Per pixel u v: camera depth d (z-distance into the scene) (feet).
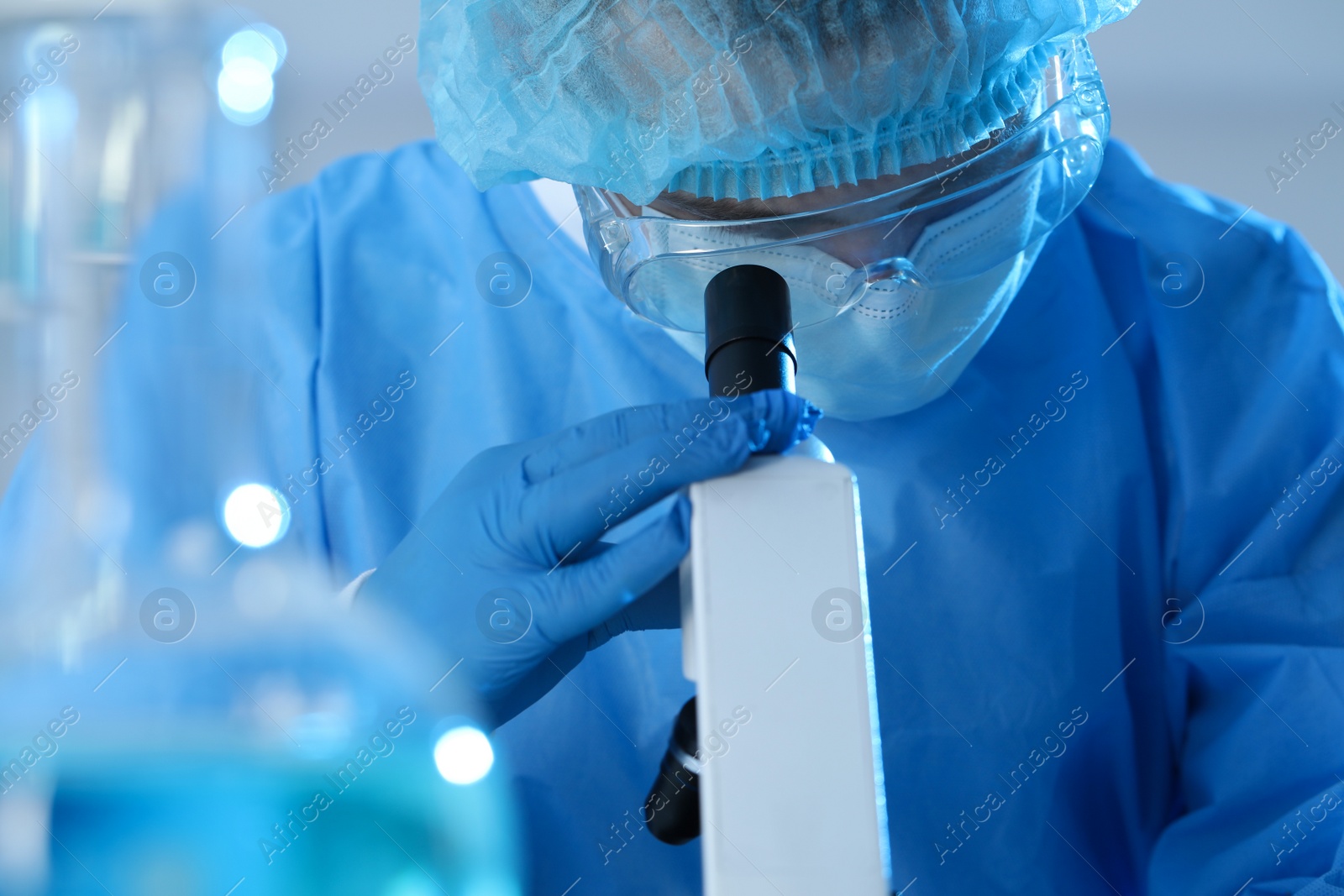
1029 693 3.91
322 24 6.50
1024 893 3.73
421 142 5.13
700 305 3.43
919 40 2.84
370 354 4.50
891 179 3.12
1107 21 3.32
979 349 4.39
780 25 2.79
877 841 1.98
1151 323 4.46
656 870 3.64
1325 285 4.32
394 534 4.21
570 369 4.47
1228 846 3.65
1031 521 4.13
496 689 3.01
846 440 4.23
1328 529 3.95
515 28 2.94
